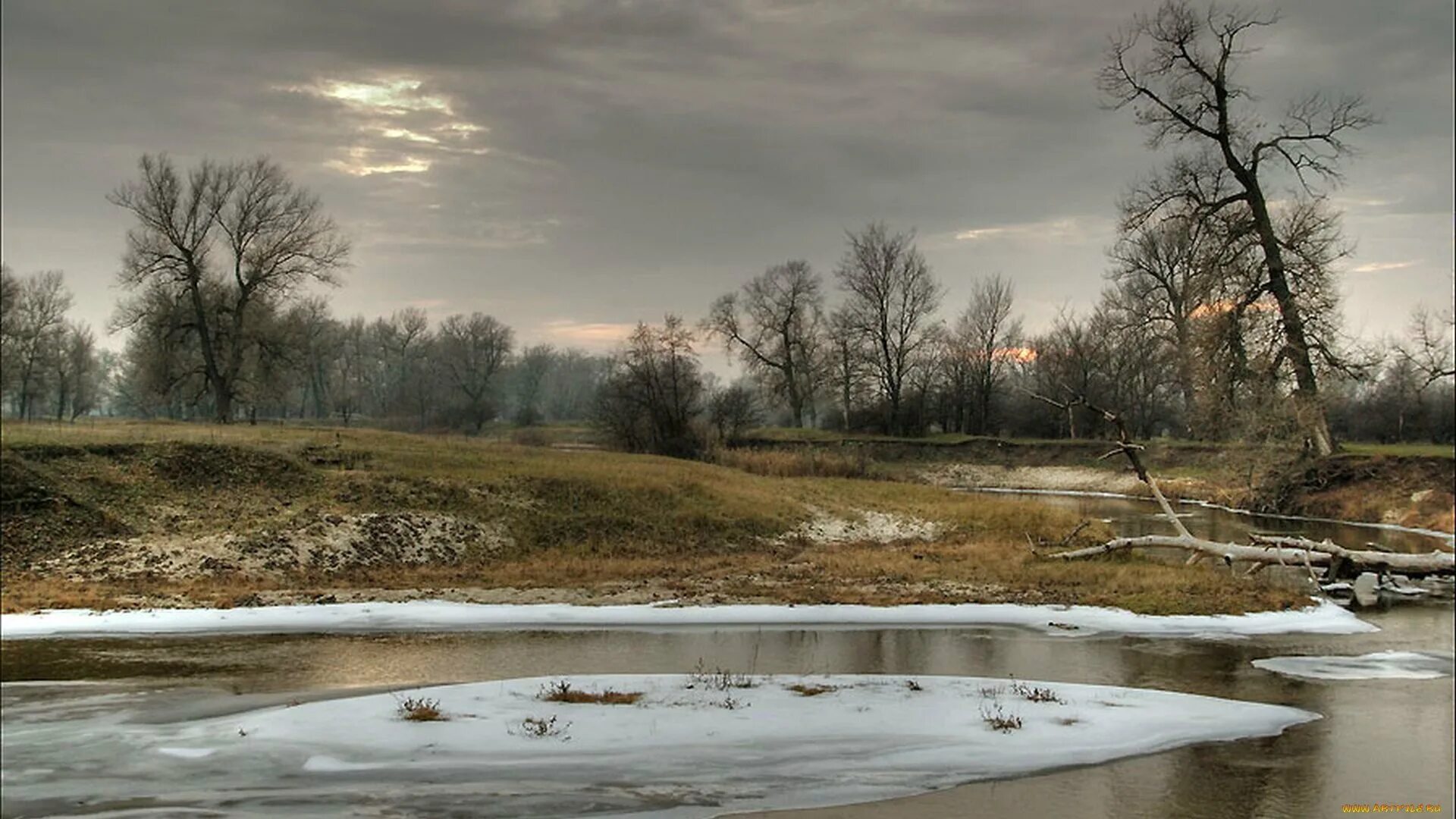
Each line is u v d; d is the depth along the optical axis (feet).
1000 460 254.47
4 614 74.54
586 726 48.11
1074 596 85.40
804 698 53.36
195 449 114.01
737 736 46.96
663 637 71.67
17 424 148.15
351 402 417.49
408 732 47.24
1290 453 165.68
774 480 158.40
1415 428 223.92
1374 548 117.29
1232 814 38.17
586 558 104.58
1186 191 158.92
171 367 206.49
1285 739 48.06
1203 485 191.83
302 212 208.44
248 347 212.64
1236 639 71.46
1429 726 50.08
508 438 243.81
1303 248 151.33
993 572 96.78
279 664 62.54
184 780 41.60
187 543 94.12
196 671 60.64
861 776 42.50
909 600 83.87
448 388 401.08
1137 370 255.50
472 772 42.52
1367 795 40.83
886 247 288.51
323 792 40.27
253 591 85.15
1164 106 155.84
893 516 133.69
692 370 202.28
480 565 99.96
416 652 66.28
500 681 57.72
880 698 53.52
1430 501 146.00
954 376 300.40
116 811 38.24
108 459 110.01
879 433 289.53
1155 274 216.54
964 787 41.34
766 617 77.61
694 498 124.77
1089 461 240.53
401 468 120.26
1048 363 278.67
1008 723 49.01
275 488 110.11
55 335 309.63
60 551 91.86
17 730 48.14
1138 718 50.57
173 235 196.95
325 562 94.48
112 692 55.57
